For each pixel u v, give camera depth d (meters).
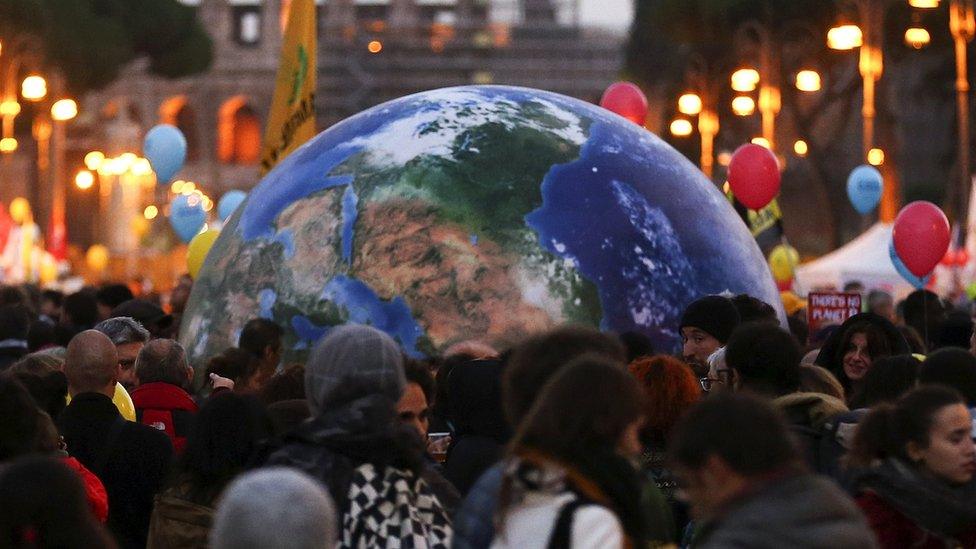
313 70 26.22
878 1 53.88
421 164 16.92
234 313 16.94
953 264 41.84
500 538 7.08
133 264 119.44
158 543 10.37
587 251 16.56
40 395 12.88
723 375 11.92
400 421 10.30
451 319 16.12
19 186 132.00
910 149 127.31
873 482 9.26
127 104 189.50
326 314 16.30
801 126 74.25
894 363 11.84
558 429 7.11
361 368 8.95
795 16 72.31
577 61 195.62
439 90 18.33
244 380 14.55
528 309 16.20
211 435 10.35
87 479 10.60
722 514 6.65
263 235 17.20
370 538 8.68
